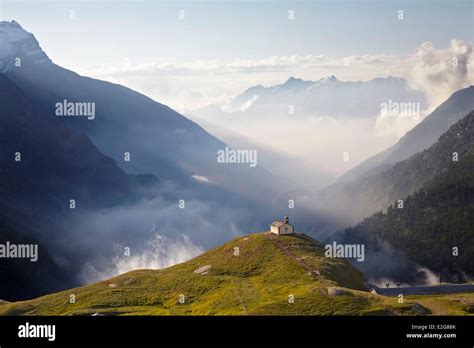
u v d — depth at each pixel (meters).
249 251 189.75
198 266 188.88
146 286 175.62
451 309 127.31
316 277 154.88
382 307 123.94
